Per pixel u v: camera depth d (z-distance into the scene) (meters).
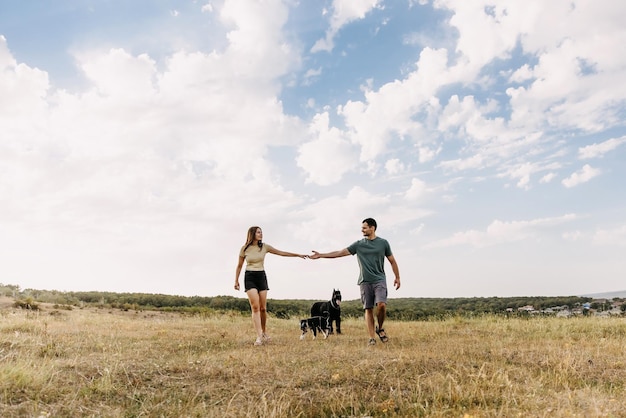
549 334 10.59
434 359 6.73
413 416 4.70
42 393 4.93
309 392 5.34
